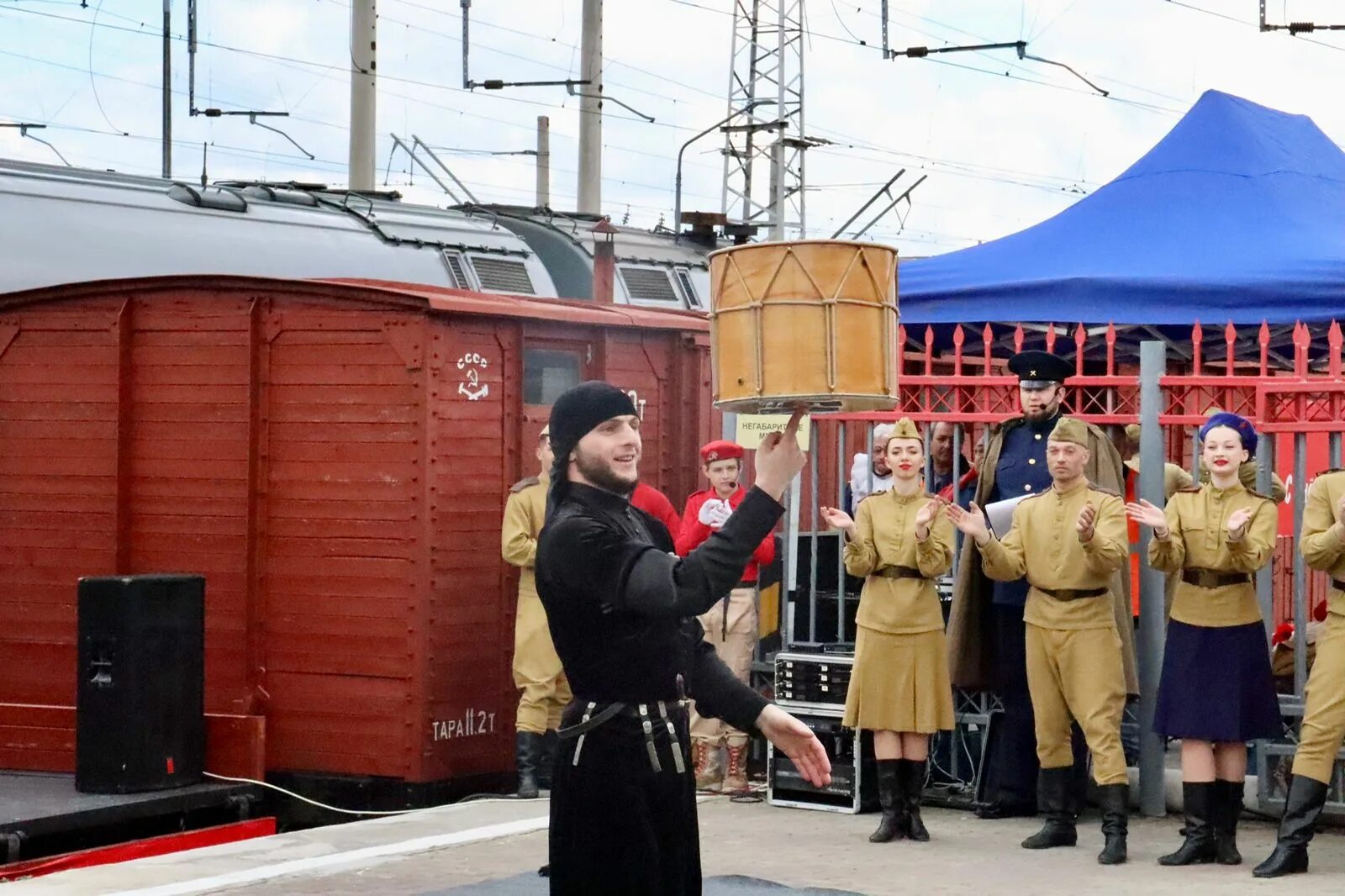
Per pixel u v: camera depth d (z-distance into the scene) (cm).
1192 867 745
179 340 1062
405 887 726
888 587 820
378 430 1010
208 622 1048
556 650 438
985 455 884
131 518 1073
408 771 996
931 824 866
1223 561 740
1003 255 1067
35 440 1097
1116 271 1000
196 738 962
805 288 453
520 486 1005
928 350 938
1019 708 874
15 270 1267
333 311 1022
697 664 457
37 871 818
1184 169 1102
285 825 1023
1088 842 808
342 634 1017
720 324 468
